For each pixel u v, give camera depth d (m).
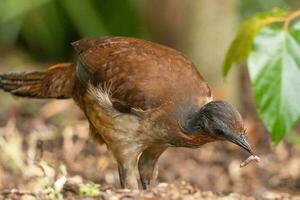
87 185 9.98
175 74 11.04
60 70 11.95
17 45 20.73
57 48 20.58
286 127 11.50
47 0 19.81
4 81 12.33
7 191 10.29
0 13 19.56
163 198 9.59
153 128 10.98
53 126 16.70
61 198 9.52
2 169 14.46
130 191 9.87
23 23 20.14
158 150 11.44
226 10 17.61
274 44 11.55
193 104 10.88
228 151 16.69
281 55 11.51
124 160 11.25
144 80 10.95
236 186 15.32
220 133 10.30
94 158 15.65
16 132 16.09
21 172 14.25
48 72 12.08
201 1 17.36
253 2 20.42
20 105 17.69
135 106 10.91
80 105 11.76
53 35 20.38
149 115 10.91
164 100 10.88
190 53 17.59
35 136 15.91
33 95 12.34
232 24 17.83
